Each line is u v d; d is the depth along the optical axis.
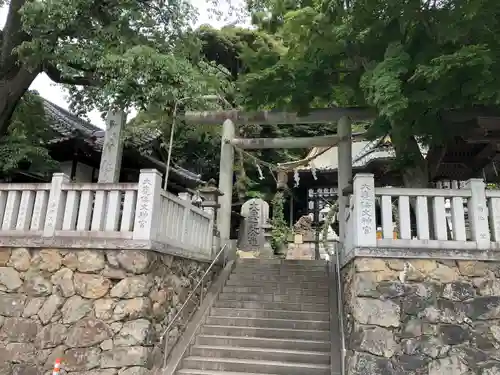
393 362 5.98
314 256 15.44
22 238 7.07
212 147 23.44
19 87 9.92
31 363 6.58
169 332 7.36
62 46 8.40
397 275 6.32
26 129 11.43
